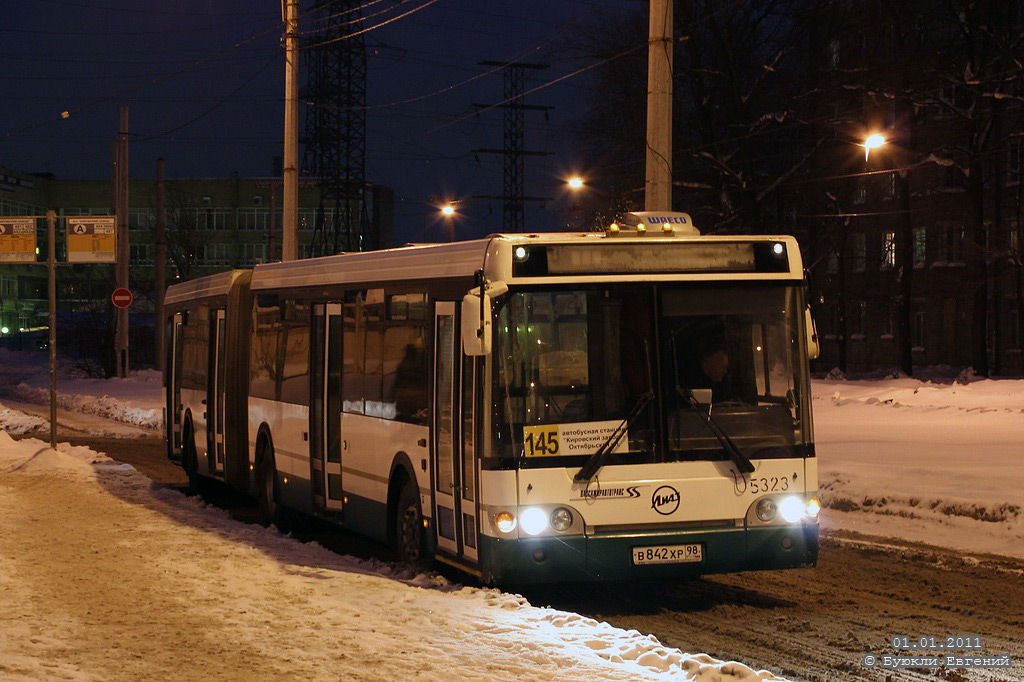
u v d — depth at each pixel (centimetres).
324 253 7625
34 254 2217
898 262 5794
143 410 3631
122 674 698
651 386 940
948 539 1294
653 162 1683
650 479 933
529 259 939
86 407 4103
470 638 791
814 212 5088
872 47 4328
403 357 1131
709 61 4197
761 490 949
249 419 1628
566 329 938
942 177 5481
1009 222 5144
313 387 1372
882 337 5994
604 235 973
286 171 2767
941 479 1588
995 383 2973
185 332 1991
